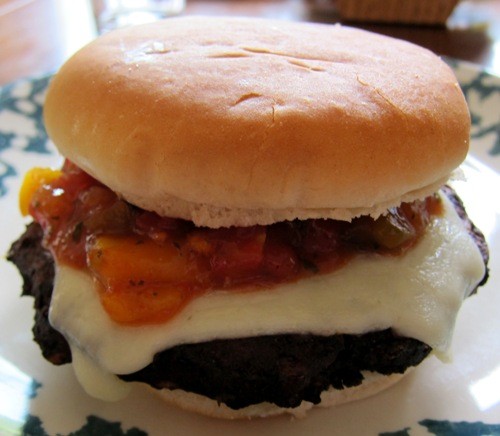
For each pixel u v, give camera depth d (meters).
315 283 0.13
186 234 0.12
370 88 0.12
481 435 0.14
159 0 0.36
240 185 0.11
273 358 0.12
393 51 0.14
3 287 0.18
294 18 0.35
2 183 0.21
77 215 0.13
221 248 0.12
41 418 0.14
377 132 0.11
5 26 0.34
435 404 0.15
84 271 0.13
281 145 0.11
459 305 0.13
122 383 0.13
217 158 0.11
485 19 0.36
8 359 0.15
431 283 0.13
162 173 0.11
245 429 0.14
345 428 0.14
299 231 0.13
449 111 0.12
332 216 0.12
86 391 0.14
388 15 0.34
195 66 0.12
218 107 0.11
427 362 0.16
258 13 0.36
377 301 0.13
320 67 0.12
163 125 0.11
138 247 0.12
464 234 0.15
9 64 0.29
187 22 0.15
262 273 0.13
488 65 0.30
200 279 0.12
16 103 0.23
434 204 0.15
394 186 0.11
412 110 0.12
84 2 0.38
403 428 0.14
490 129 0.23
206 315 0.12
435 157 0.12
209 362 0.12
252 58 0.12
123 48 0.13
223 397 0.13
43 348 0.14
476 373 0.15
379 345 0.13
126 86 0.12
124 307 0.12
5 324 0.16
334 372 0.13
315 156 0.11
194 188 0.11
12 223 0.20
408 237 0.13
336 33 0.15
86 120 0.12
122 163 0.11
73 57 0.14
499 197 0.21
